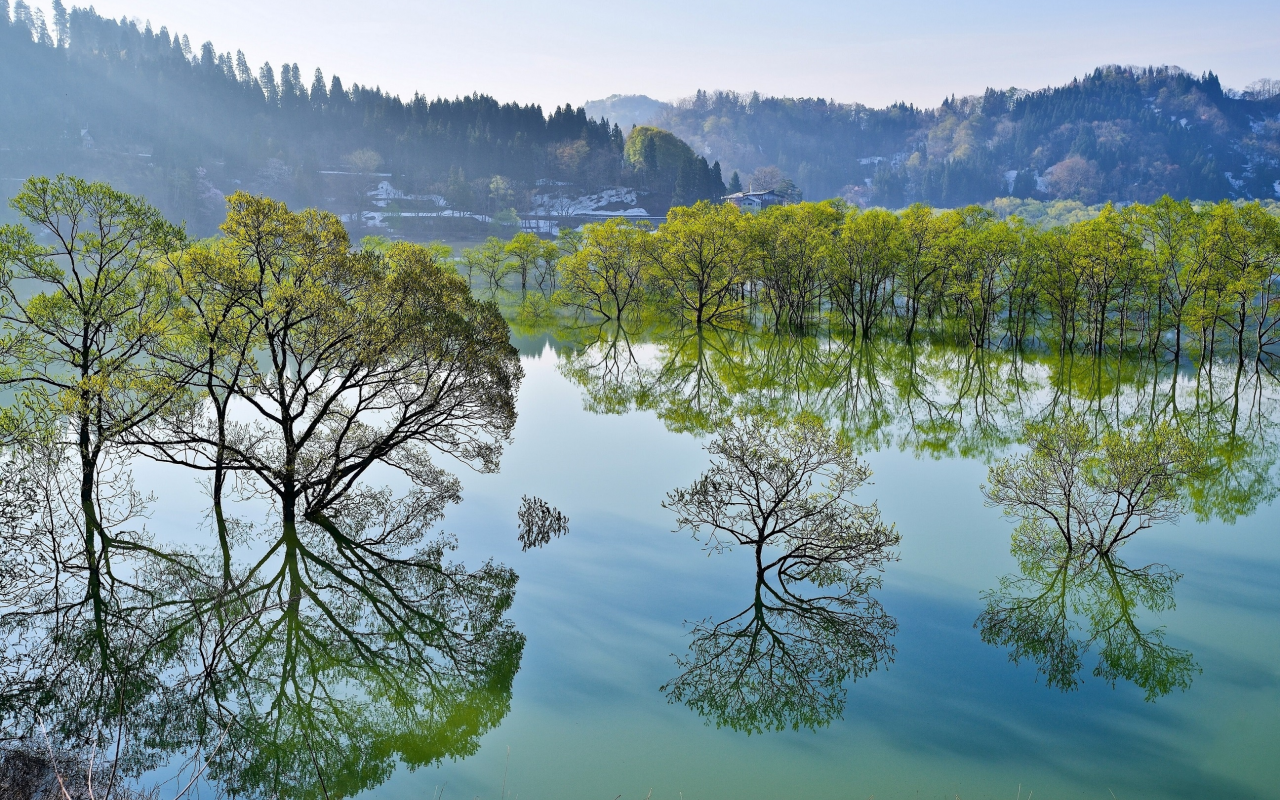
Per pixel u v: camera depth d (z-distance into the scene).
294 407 35.88
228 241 22.25
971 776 12.38
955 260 65.12
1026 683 15.23
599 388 47.75
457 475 28.58
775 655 16.41
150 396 21.94
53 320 22.97
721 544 22.27
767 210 82.12
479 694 15.06
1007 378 53.31
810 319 81.06
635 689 15.17
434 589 19.69
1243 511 25.45
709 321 80.69
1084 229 59.84
